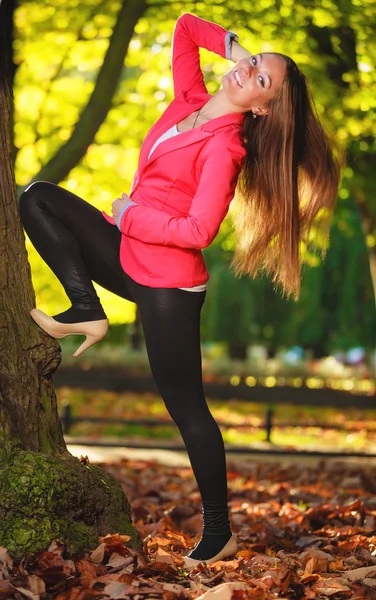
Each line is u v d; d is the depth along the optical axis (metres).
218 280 24.92
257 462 12.20
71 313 4.86
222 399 15.82
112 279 4.98
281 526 6.76
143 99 13.52
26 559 4.26
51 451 4.88
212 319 25.00
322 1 10.52
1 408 4.73
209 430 4.86
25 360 4.80
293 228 4.96
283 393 15.69
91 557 4.50
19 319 4.84
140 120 13.69
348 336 24.61
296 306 24.70
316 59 11.57
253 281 24.80
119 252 4.87
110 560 4.53
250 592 4.22
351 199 16.16
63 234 4.88
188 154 4.75
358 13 10.46
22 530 4.37
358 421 19.14
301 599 4.46
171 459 12.42
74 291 4.87
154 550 5.40
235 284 24.88
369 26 10.73
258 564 5.14
